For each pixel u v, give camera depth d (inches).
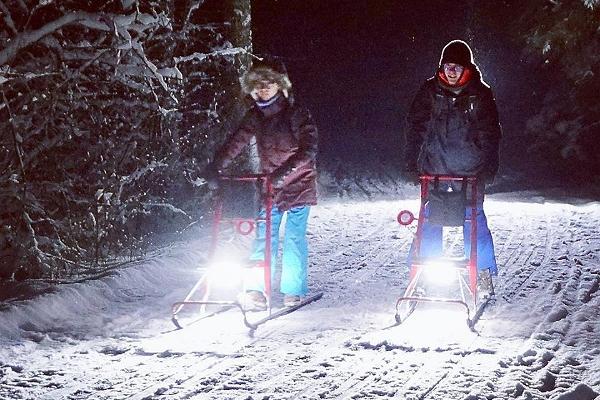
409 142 360.8
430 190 344.8
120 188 490.9
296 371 269.0
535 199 825.5
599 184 982.4
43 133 474.3
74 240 465.1
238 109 616.1
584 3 940.0
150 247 520.1
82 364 282.7
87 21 420.5
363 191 896.9
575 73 1002.7
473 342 298.8
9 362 285.9
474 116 352.8
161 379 263.7
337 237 563.5
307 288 374.6
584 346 296.7
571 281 407.2
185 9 573.3
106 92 485.4
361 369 270.1
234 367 274.4
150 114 536.7
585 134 1043.9
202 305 347.9
